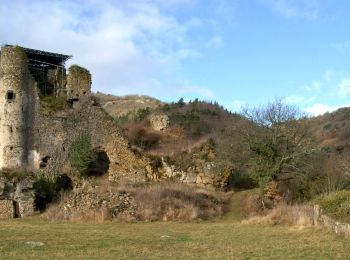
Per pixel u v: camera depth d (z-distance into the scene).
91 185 35.81
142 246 18.03
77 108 39.91
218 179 39.47
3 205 32.94
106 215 29.91
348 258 15.26
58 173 37.94
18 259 14.70
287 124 42.19
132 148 39.72
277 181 37.72
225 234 22.66
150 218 30.02
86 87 41.34
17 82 39.03
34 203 33.88
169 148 46.88
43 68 43.19
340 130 80.56
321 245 17.88
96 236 20.77
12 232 21.62
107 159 40.53
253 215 31.50
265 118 42.91
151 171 39.22
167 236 21.52
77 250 16.64
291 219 26.58
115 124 40.09
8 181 33.84
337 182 38.53
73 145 38.94
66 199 32.69
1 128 38.53
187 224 28.50
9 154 38.22
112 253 16.14
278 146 39.59
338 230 20.33
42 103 39.66
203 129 70.69
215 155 40.72
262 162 37.56
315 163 41.22
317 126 90.56
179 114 84.19
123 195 32.06
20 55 39.41
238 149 42.22
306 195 37.12
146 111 88.12
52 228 24.41
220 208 33.94
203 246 18.23
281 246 18.03
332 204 23.62
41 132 39.28
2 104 38.75
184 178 39.38
